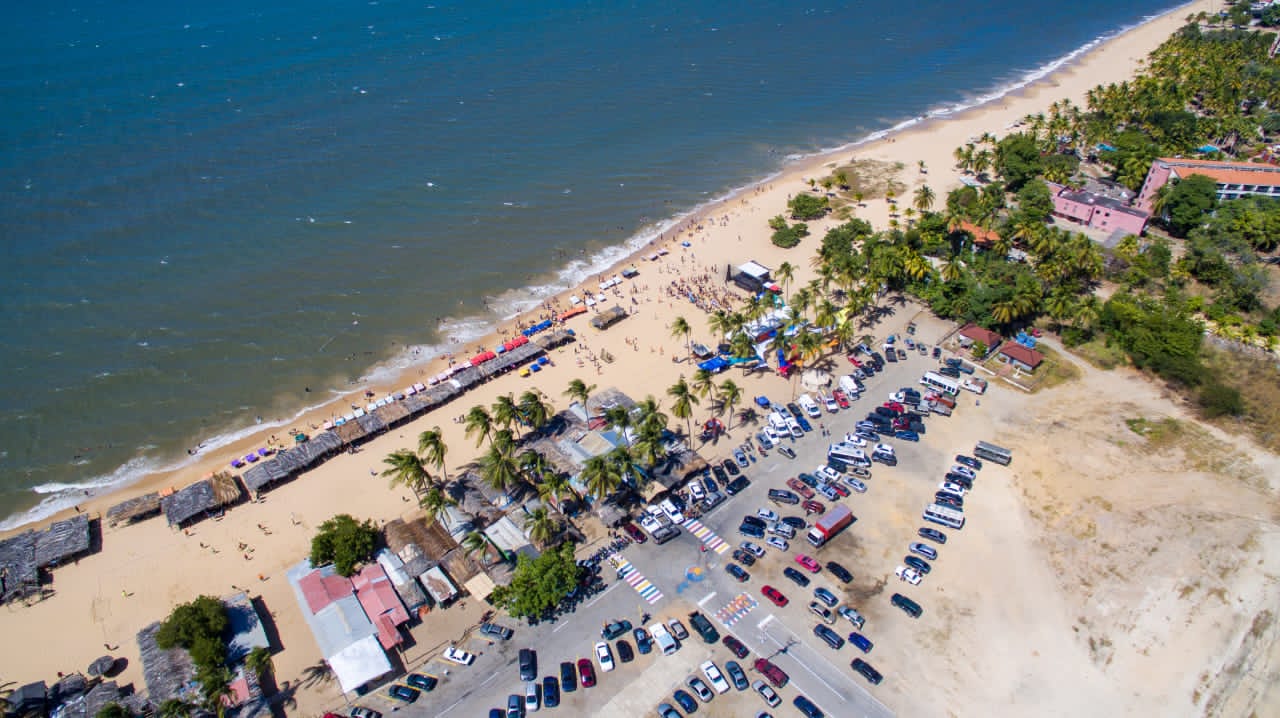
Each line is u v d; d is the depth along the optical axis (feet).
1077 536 326.65
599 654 277.23
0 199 639.76
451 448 394.52
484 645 286.25
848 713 259.19
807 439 388.16
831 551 322.55
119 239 588.91
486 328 504.84
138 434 412.36
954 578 309.63
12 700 264.11
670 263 579.07
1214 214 561.84
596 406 403.75
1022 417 399.65
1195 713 259.19
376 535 333.83
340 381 454.40
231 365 464.65
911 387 425.28
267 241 595.06
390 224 627.46
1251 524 323.98
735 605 298.76
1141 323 444.55
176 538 342.85
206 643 273.13
